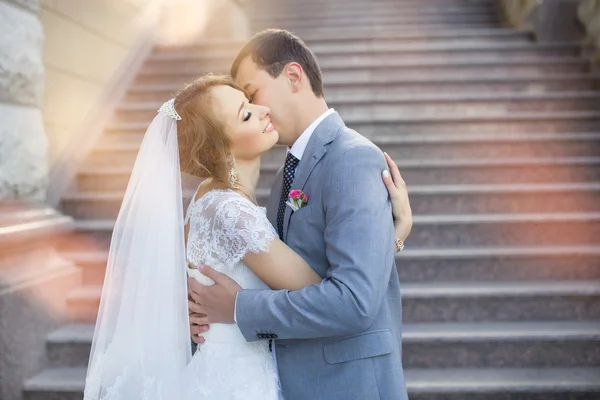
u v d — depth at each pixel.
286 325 1.58
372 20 7.75
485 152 4.77
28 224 3.20
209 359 1.73
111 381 1.75
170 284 1.73
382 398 1.68
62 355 3.29
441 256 3.75
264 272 1.67
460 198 4.27
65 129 4.51
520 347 3.22
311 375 1.72
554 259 3.74
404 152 4.80
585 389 2.93
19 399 3.04
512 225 3.99
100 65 5.14
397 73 5.93
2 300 2.92
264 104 1.83
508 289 3.50
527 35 6.54
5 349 2.93
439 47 6.16
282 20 7.94
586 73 5.80
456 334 3.23
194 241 1.76
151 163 1.79
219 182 1.82
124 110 5.25
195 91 1.77
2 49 3.12
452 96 5.36
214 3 7.01
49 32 4.28
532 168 4.50
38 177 3.48
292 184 1.79
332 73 5.97
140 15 6.12
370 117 5.13
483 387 2.96
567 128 5.01
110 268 1.83
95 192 4.56
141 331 1.73
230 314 1.69
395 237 1.76
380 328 1.73
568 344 3.21
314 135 1.79
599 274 3.74
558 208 4.25
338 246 1.58
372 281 1.54
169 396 1.69
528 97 5.28
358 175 1.65
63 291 3.51
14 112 3.28
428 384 2.99
